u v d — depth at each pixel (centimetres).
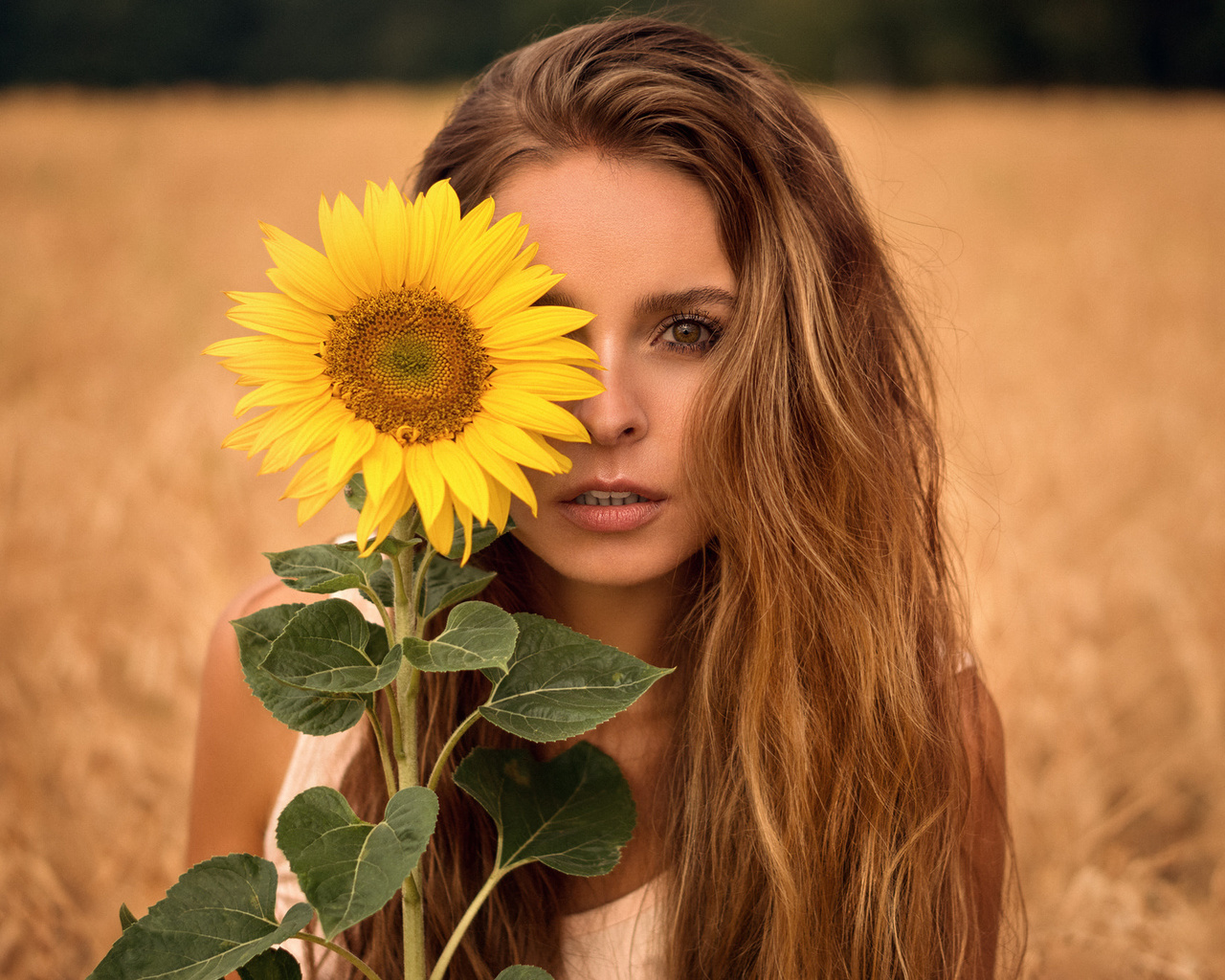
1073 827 309
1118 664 387
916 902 174
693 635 179
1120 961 254
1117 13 4047
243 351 108
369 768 176
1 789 313
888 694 174
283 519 472
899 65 4147
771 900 169
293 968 114
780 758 170
